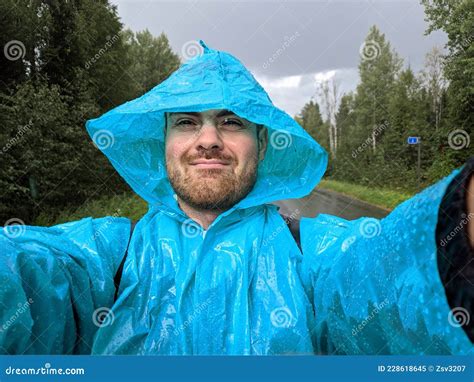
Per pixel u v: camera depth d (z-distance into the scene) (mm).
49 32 9953
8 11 8352
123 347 1157
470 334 659
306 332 1145
